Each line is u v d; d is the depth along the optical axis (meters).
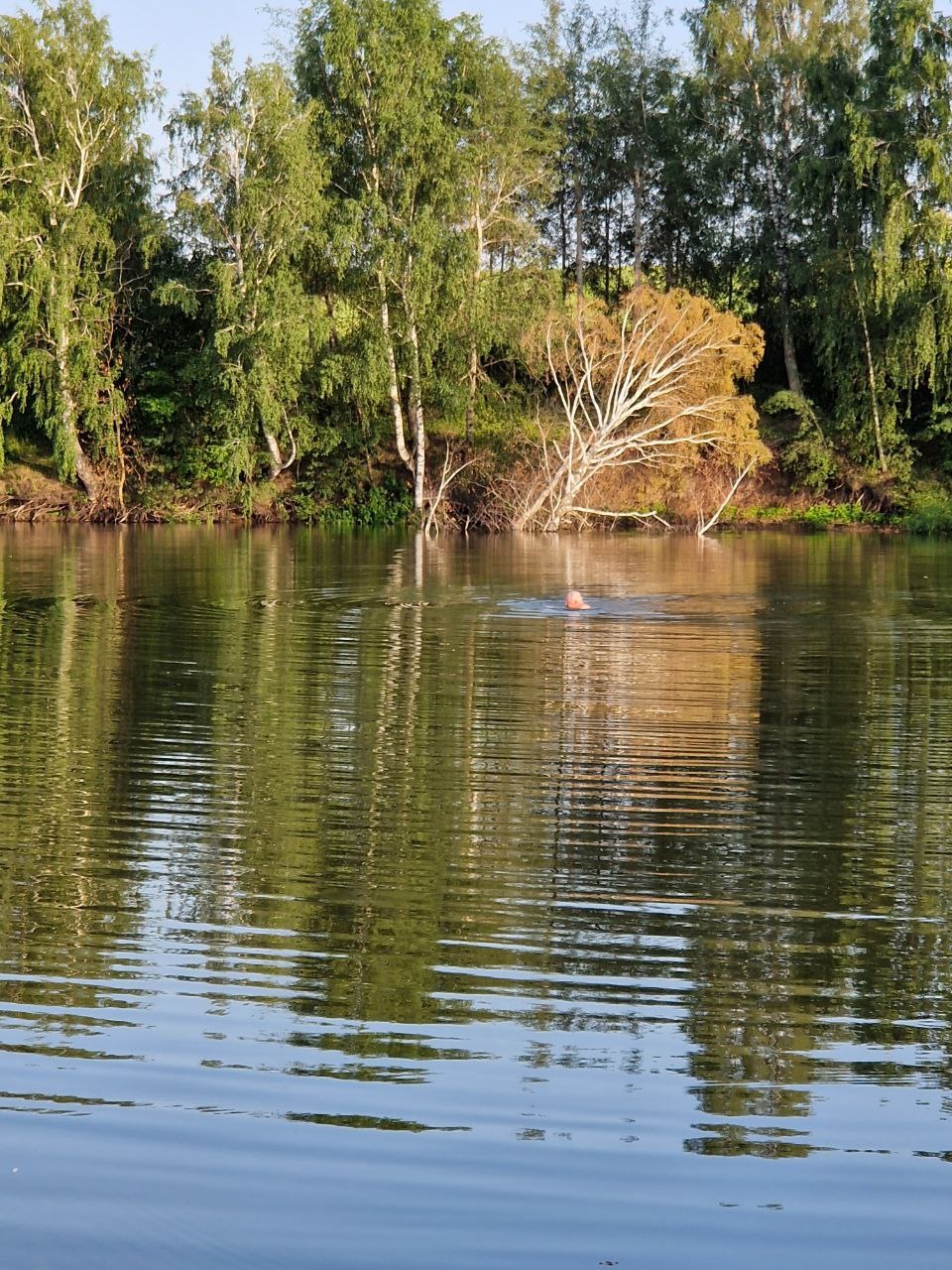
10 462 52.53
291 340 45.38
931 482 52.44
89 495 50.25
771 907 7.74
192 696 14.62
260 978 6.50
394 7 47.31
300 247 46.28
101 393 48.78
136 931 7.15
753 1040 5.88
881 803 10.20
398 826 9.36
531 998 6.31
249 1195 4.54
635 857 8.70
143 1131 4.96
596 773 11.09
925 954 6.99
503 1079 5.45
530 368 49.88
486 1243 4.29
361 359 47.56
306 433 50.34
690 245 64.38
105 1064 5.52
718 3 57.38
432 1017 6.07
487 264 50.84
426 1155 4.82
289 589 26.59
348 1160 4.78
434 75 47.25
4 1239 4.27
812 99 51.16
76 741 12.15
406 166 47.62
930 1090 5.41
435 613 22.80
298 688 15.20
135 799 10.05
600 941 7.12
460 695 14.83
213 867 8.33
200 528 48.28
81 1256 4.18
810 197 50.38
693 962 6.82
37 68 46.09
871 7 48.12
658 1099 5.29
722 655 18.11
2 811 9.65
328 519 51.25
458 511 49.25
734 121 58.56
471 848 8.84
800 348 60.62
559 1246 4.27
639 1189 4.62
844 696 14.98
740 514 51.75
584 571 31.47
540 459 48.44
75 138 46.97
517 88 50.00
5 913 7.40
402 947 6.98
